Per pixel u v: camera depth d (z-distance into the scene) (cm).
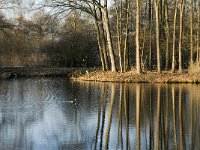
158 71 3981
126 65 4481
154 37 4878
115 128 1612
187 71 4128
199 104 2173
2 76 4775
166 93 2697
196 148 1305
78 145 1345
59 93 2855
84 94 2756
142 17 4825
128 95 2630
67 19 4691
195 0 4594
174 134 1503
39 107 2166
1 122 1739
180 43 4031
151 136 1473
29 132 1541
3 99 2527
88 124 1691
